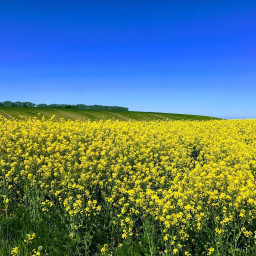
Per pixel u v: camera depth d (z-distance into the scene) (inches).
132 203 284.5
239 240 233.5
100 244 245.8
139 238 241.1
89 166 381.1
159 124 948.6
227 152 505.7
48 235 244.5
